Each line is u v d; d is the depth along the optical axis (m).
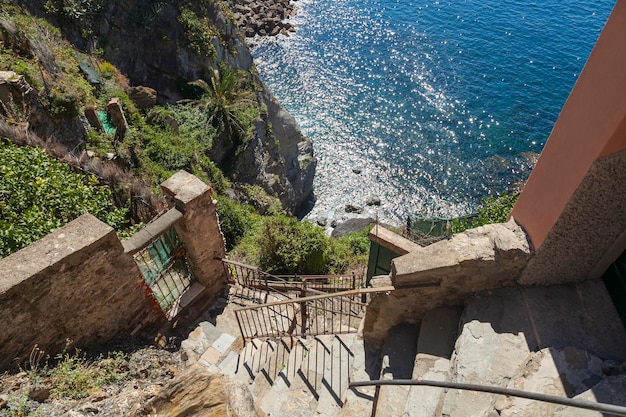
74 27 17.47
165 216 6.24
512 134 26.25
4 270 4.68
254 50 32.78
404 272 4.88
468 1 38.94
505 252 4.63
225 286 8.01
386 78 30.50
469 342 4.50
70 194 7.77
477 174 24.25
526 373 3.95
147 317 6.50
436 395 4.35
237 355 6.62
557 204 4.21
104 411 4.41
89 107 12.46
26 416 4.23
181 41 20.27
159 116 16.89
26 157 8.03
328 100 28.94
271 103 23.70
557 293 4.71
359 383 4.09
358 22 36.47
